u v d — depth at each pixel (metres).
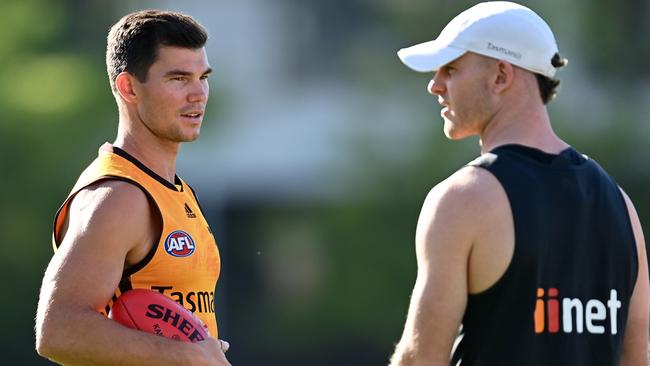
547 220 13.81
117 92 15.62
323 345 96.94
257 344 103.12
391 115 93.56
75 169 85.19
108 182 14.81
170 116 15.37
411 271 92.12
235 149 113.38
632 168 90.81
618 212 14.50
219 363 14.52
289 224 113.88
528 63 14.29
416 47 14.96
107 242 14.36
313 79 118.25
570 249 14.00
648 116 93.31
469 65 14.45
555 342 13.91
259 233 113.75
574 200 14.03
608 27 94.88
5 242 84.12
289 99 118.56
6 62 87.50
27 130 84.25
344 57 115.25
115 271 14.39
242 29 117.50
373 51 101.06
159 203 14.98
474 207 13.69
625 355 15.08
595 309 14.26
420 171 91.62
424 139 91.94
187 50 15.44
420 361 13.77
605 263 14.34
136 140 15.53
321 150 114.62
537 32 14.33
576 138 89.12
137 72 15.38
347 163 93.56
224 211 110.75
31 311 84.94
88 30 107.69
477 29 14.34
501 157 13.98
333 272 94.19
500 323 13.80
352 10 115.75
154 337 14.20
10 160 83.94
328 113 116.75
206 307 15.43
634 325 15.02
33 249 84.44
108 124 86.94
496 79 14.36
